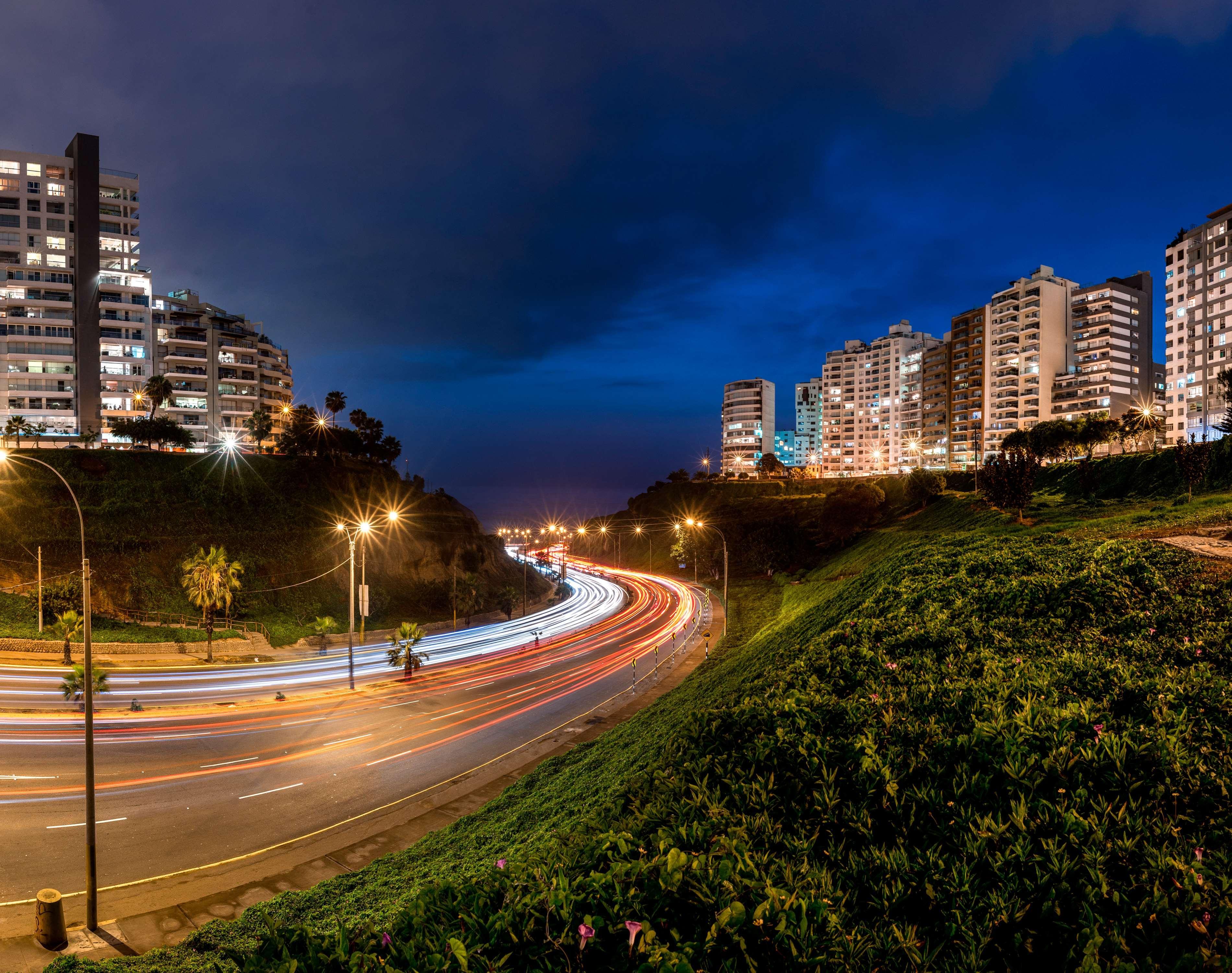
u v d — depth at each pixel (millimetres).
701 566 105188
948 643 12812
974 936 4344
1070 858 4879
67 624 41125
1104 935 4148
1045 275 132375
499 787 25250
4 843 19922
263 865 19109
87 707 15617
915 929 4438
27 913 16109
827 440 189375
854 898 4934
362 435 93750
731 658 36656
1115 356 121812
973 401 140000
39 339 92812
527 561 117625
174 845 20328
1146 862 4777
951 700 8781
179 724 31859
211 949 12828
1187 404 96375
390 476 90688
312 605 62250
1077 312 127375
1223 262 90938
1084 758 6184
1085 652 10742
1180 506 36625
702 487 145250
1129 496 53562
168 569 57219
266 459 77438
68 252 95125
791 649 24359
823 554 81625
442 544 80812
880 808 6227
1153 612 12141
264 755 28344
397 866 16641
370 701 37750
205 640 48312
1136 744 6332
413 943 4387
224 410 115375
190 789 24578
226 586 47375
